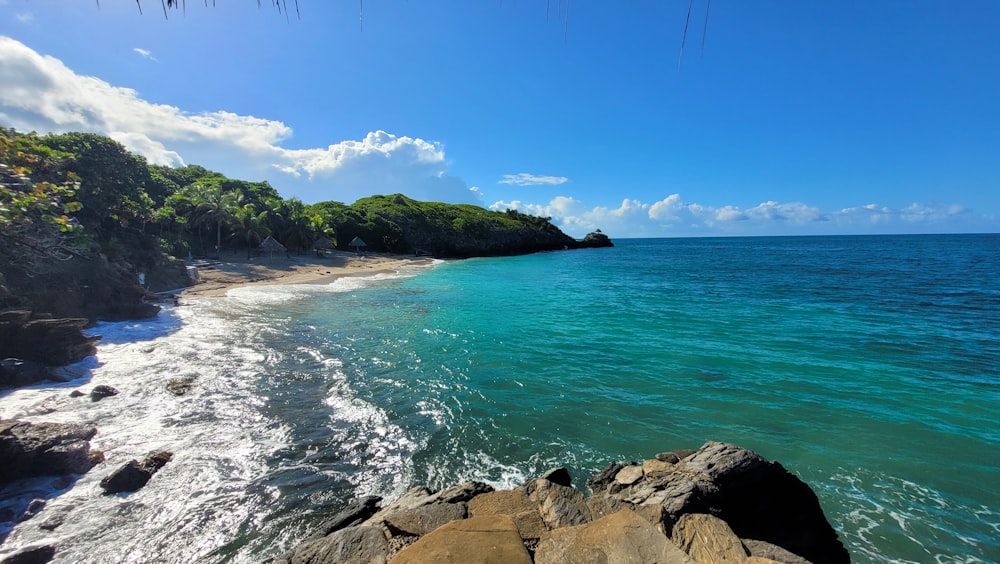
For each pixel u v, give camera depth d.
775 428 11.14
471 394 13.23
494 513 6.03
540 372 15.26
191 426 10.76
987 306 27.97
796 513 7.06
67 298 19.02
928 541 7.21
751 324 23.06
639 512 6.16
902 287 37.19
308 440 10.30
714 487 6.68
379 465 9.37
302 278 44.88
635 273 53.91
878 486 8.70
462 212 111.44
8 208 8.41
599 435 10.79
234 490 8.34
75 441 9.05
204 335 19.56
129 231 33.16
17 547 6.68
